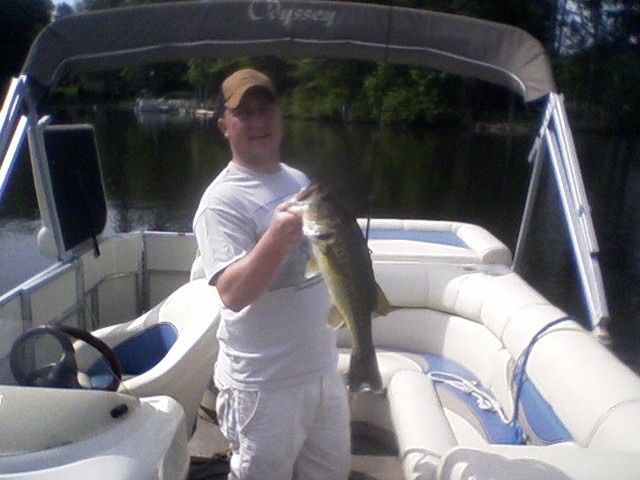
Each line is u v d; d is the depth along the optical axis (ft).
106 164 79.46
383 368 11.73
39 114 12.71
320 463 8.07
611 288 37.47
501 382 11.07
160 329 11.87
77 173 13.93
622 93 128.88
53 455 5.91
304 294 7.39
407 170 86.69
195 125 125.08
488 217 61.67
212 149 93.40
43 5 90.89
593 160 97.50
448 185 78.13
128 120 132.87
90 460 5.94
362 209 43.37
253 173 7.36
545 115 12.02
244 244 7.08
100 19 11.73
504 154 103.60
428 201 69.67
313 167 76.69
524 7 112.78
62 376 7.51
